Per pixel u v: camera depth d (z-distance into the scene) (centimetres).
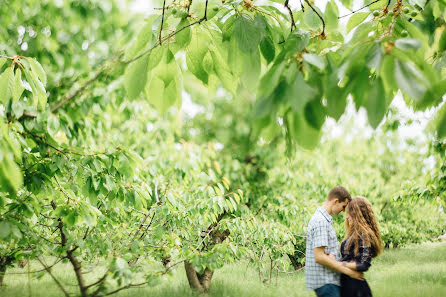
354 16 164
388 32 99
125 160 251
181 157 541
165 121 720
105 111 588
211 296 475
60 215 246
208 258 280
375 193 991
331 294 276
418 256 993
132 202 278
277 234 488
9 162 128
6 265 298
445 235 1358
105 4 638
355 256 278
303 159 873
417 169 975
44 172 266
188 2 157
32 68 167
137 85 141
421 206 1106
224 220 397
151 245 327
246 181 893
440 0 142
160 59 145
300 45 121
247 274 607
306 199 785
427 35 161
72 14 622
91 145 468
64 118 387
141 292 373
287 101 86
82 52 636
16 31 593
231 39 145
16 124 258
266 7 155
